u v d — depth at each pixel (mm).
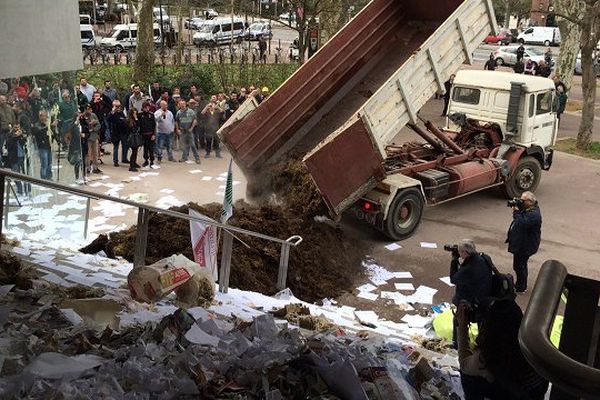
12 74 8570
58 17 9227
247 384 3225
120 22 45938
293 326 5449
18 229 8977
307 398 3129
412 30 12617
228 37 36906
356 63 12195
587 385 1215
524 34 46688
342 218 12148
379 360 3746
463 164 12617
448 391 3799
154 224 9336
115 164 15328
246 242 9477
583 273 10172
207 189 13641
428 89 11000
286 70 24750
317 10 21031
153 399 2975
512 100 13352
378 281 9789
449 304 8953
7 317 3967
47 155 9969
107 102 16312
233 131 10938
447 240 11469
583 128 19141
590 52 18297
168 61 30812
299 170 10938
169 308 5098
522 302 9164
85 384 2980
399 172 11594
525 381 3053
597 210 13383
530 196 9117
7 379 3004
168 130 15656
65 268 6262
